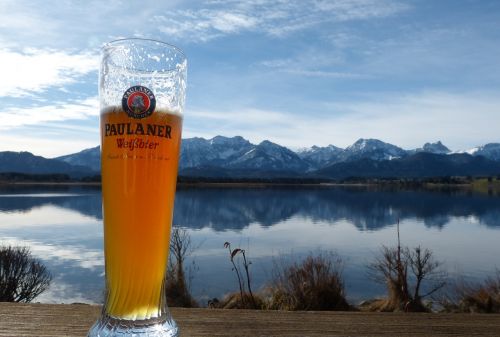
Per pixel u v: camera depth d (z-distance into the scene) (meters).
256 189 132.38
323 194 106.25
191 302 7.45
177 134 0.83
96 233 28.91
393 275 9.29
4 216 40.22
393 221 44.28
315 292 6.95
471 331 1.05
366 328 1.06
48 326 1.00
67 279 15.97
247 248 24.31
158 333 0.78
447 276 12.48
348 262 18.77
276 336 1.00
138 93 0.78
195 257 20.89
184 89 0.86
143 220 0.78
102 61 0.82
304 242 27.62
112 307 0.79
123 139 0.77
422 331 1.05
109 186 0.79
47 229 30.86
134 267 0.78
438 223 42.06
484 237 30.97
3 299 7.90
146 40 0.80
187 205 63.06
